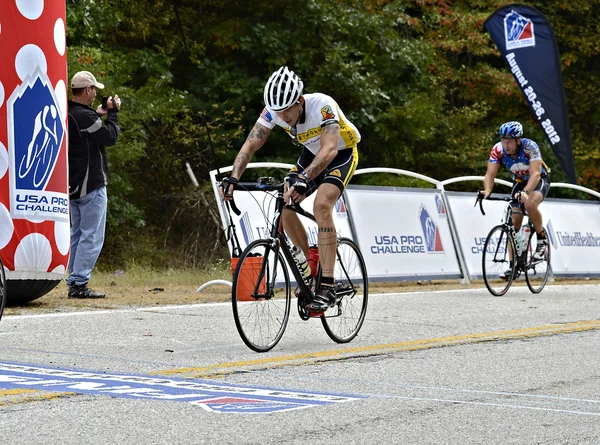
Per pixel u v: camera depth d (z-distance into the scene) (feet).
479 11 259.19
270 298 64.18
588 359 63.46
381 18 223.51
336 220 115.14
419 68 225.56
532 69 176.86
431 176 240.32
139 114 181.68
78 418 42.37
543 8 281.95
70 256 95.20
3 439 38.63
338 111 66.13
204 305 89.15
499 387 52.85
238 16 215.31
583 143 278.87
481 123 264.11
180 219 196.54
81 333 69.15
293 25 210.79
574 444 40.09
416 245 123.95
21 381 50.34
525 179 113.09
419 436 40.81
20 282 82.79
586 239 149.18
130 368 55.52
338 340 69.15
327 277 66.13
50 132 84.48
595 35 282.36
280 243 65.26
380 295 105.40
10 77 81.56
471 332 76.13
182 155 203.10
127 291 106.52
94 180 93.04
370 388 51.60
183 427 41.16
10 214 81.76
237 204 101.81
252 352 63.26
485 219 134.31
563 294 114.73
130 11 202.49
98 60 174.91
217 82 202.49
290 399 47.85
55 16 85.35
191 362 58.39
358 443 39.37
